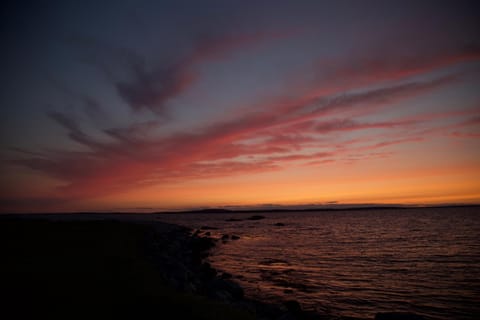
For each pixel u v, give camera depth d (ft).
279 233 171.42
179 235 141.69
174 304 26.45
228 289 43.78
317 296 44.19
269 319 33.83
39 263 41.16
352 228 197.98
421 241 110.42
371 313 36.88
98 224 136.36
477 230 152.66
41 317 21.57
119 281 33.47
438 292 45.24
